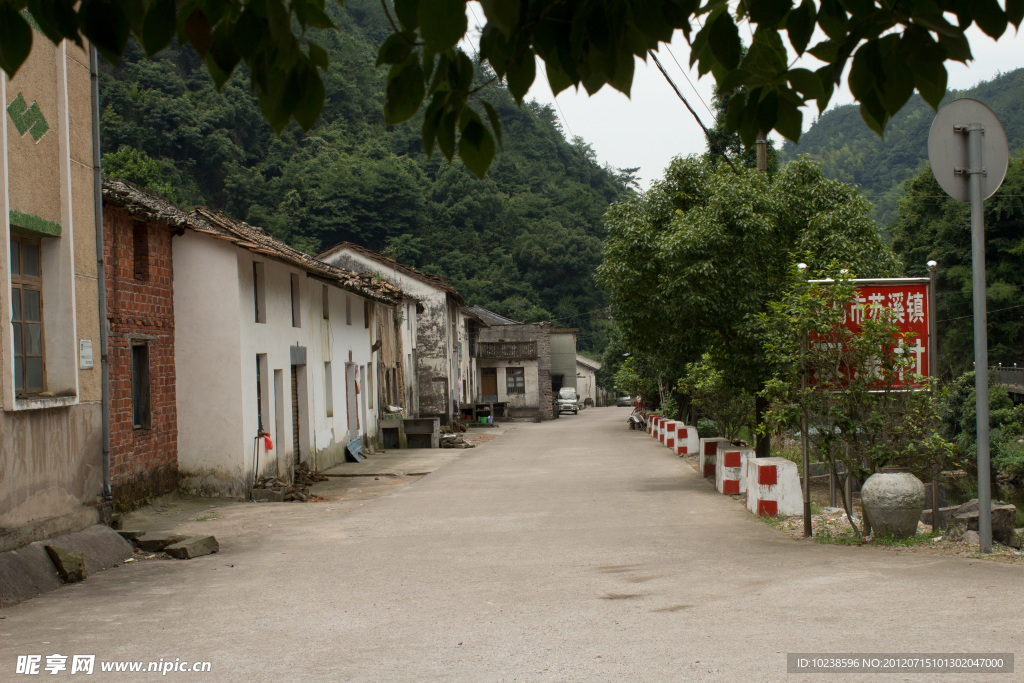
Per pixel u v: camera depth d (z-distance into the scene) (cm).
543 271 7456
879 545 821
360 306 2548
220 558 909
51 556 795
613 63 241
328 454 2102
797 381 904
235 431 1463
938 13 234
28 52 255
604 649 489
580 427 4156
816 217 1427
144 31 246
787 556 777
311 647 528
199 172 6612
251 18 239
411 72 256
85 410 979
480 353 5703
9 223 839
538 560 820
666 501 1268
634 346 1603
